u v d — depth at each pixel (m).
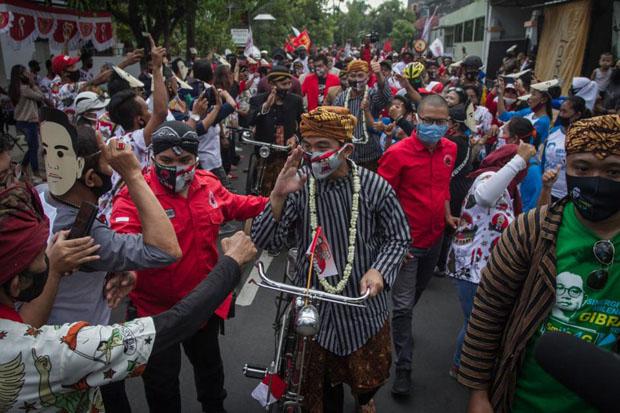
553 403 1.77
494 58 20.61
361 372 2.75
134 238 2.09
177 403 2.84
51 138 1.99
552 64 15.77
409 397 3.62
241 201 3.09
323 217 2.68
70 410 1.54
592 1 14.01
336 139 2.53
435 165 3.71
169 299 2.83
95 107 4.34
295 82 9.75
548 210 1.81
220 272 1.83
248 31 20.72
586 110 5.41
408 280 3.68
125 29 18.00
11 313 1.45
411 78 7.00
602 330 1.72
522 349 1.81
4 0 10.14
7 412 1.40
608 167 1.60
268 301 4.95
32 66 11.45
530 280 1.81
